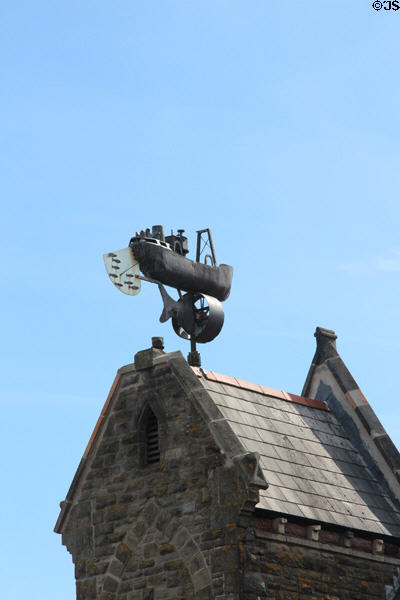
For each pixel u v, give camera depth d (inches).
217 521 1406.3
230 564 1385.3
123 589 1466.5
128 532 1478.8
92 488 1523.1
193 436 1450.5
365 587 1487.5
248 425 1513.3
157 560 1446.9
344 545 1481.3
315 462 1546.5
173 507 1445.6
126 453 1505.9
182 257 1547.7
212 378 1541.6
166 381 1489.9
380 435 1620.3
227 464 1413.6
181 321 1539.1
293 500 1449.3
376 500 1565.0
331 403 1678.2
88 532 1510.8
